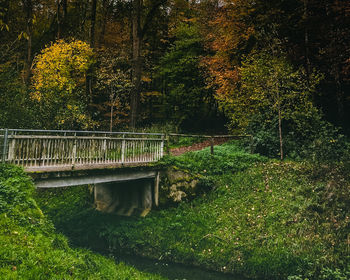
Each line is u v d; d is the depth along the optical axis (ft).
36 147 29.12
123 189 47.60
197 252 34.24
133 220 42.16
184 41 81.46
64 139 31.58
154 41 96.89
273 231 33.58
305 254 29.81
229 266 31.60
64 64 56.03
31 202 24.68
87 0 81.46
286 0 59.98
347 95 57.57
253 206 38.19
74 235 40.27
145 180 45.14
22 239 20.89
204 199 42.47
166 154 47.88
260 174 43.65
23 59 81.15
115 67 78.48
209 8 80.53
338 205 33.53
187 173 44.21
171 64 83.46
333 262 28.32
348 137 51.60
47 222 24.44
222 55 66.44
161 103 93.71
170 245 35.91
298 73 49.16
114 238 38.47
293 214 34.81
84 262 23.02
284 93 50.37
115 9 93.09
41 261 19.56
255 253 31.73
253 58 52.80
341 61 53.01
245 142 53.83
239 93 56.24
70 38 70.03
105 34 92.27
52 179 30.48
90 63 62.85
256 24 61.21
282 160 46.88
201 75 76.74
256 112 54.90
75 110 53.26
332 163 41.63
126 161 39.42
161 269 31.96
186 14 93.20
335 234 30.78
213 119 87.51
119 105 76.84
